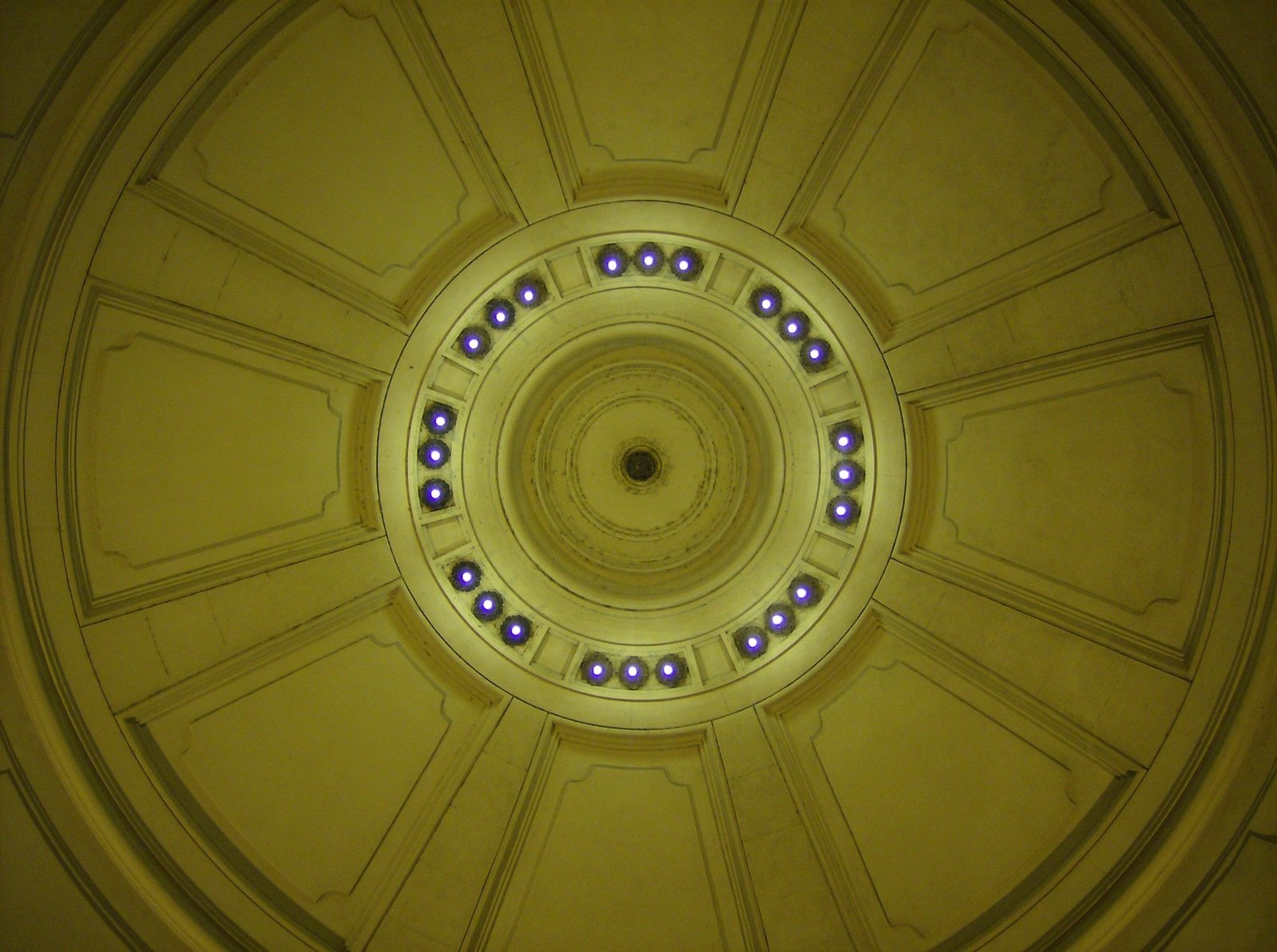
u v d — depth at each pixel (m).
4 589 5.35
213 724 6.52
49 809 5.52
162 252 5.69
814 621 8.02
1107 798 6.26
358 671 7.37
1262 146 4.69
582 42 5.78
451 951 6.86
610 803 7.69
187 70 5.00
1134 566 6.30
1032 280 6.26
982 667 7.08
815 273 7.11
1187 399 5.79
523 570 8.53
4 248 4.82
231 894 6.24
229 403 6.52
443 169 6.37
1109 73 5.02
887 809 7.21
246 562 6.77
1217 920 5.52
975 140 5.89
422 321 7.14
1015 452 6.90
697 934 7.11
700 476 8.73
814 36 5.64
